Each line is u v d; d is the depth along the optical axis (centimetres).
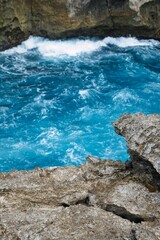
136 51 3148
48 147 2086
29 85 2656
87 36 3278
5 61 2953
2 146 2091
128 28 3275
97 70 2853
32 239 784
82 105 2453
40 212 862
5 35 3070
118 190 932
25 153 2041
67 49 3148
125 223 823
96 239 779
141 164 969
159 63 2984
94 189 955
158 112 2398
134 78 2764
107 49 3180
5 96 2527
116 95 2542
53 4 3005
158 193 916
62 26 3141
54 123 2284
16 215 858
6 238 795
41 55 3059
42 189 963
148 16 3244
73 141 2125
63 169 1034
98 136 2164
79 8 3039
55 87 2636
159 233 796
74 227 812
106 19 3180
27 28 3158
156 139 941
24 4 3048
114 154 2023
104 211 857
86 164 1044
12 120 2303
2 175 1018
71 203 911
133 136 963
